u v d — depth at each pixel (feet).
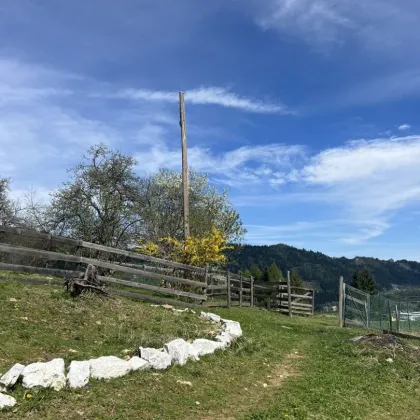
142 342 24.45
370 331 49.34
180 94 66.39
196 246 60.08
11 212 72.33
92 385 18.16
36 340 21.39
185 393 19.83
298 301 70.13
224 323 35.55
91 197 69.92
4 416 14.52
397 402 24.16
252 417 18.31
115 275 55.21
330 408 21.03
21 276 34.42
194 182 90.12
